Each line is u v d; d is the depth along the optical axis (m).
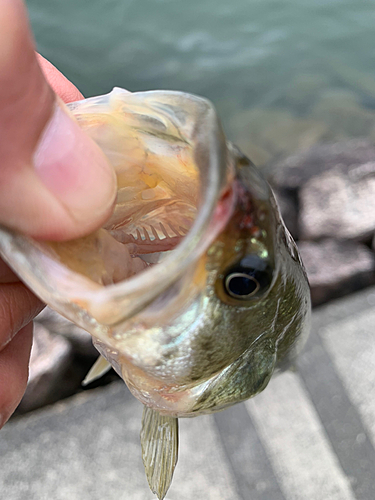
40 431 0.28
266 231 0.09
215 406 0.11
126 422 0.28
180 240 0.11
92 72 0.88
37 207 0.08
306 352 0.31
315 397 0.29
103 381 0.30
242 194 0.08
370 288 0.35
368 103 0.78
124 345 0.09
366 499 0.25
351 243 0.39
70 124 0.09
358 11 1.08
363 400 0.29
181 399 0.11
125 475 0.26
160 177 0.10
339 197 0.43
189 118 0.08
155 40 0.97
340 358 0.31
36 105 0.08
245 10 1.08
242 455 0.27
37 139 0.08
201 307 0.09
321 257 0.37
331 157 0.49
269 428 0.28
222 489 0.26
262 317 0.10
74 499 0.26
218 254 0.08
